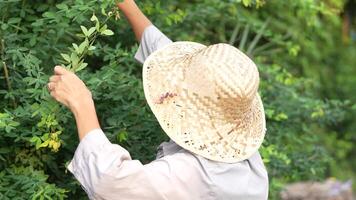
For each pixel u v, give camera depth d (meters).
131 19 3.57
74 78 2.84
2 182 3.54
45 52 3.72
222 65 2.86
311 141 5.54
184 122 2.87
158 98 2.92
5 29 3.54
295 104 5.29
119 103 3.89
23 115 3.34
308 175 5.47
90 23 3.78
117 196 2.75
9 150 3.64
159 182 2.77
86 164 2.76
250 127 3.00
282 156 4.84
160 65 3.02
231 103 2.86
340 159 7.69
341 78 7.96
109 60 4.07
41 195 3.35
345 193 7.32
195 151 2.83
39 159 3.73
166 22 4.43
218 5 5.15
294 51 5.71
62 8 3.40
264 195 3.00
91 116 2.81
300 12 5.67
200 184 2.82
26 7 3.83
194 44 3.22
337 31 7.82
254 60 5.54
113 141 3.85
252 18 5.70
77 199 3.99
